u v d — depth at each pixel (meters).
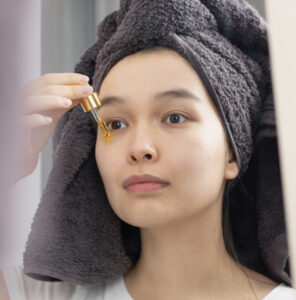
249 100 0.69
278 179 0.70
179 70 0.63
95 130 0.69
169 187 0.61
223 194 0.71
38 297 0.70
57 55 0.88
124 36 0.65
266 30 0.70
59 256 0.66
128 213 0.62
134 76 0.63
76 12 0.90
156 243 0.67
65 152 0.68
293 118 0.58
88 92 0.63
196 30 0.66
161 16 0.64
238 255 0.73
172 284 0.66
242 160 0.68
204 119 0.63
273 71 0.59
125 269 0.69
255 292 0.67
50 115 0.64
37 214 0.67
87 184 0.70
